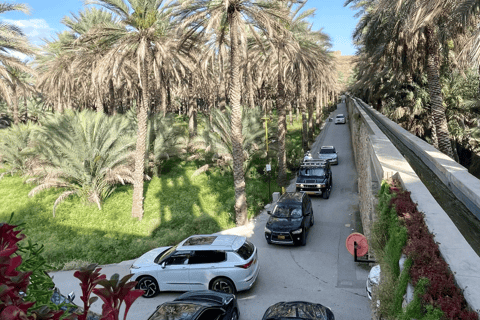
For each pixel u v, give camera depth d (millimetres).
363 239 10180
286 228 12930
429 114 28516
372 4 20969
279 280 10414
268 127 27984
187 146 29531
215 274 9297
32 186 23406
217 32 16578
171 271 9586
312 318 6430
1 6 19328
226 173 26172
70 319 892
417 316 2967
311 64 25328
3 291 763
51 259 13344
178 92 45156
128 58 19938
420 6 11945
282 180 23750
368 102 44625
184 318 6309
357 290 9414
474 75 24594
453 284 2998
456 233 3891
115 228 17438
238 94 16375
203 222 16609
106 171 20156
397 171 6297
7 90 22312
